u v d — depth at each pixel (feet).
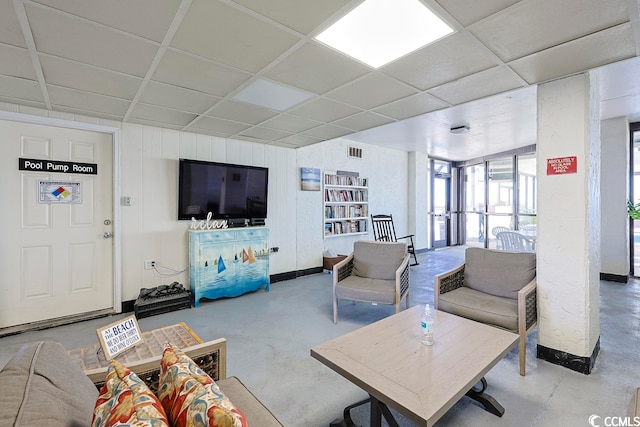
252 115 10.50
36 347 3.21
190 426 2.50
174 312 11.48
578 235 7.34
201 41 5.77
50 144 10.27
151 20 5.09
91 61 6.54
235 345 8.80
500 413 5.82
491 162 24.86
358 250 11.80
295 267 16.92
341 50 6.14
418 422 3.84
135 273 11.78
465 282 9.55
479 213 26.21
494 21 5.17
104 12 4.85
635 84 10.32
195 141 13.15
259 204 14.82
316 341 9.09
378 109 9.84
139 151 11.78
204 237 12.35
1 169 9.56
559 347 7.60
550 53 6.26
